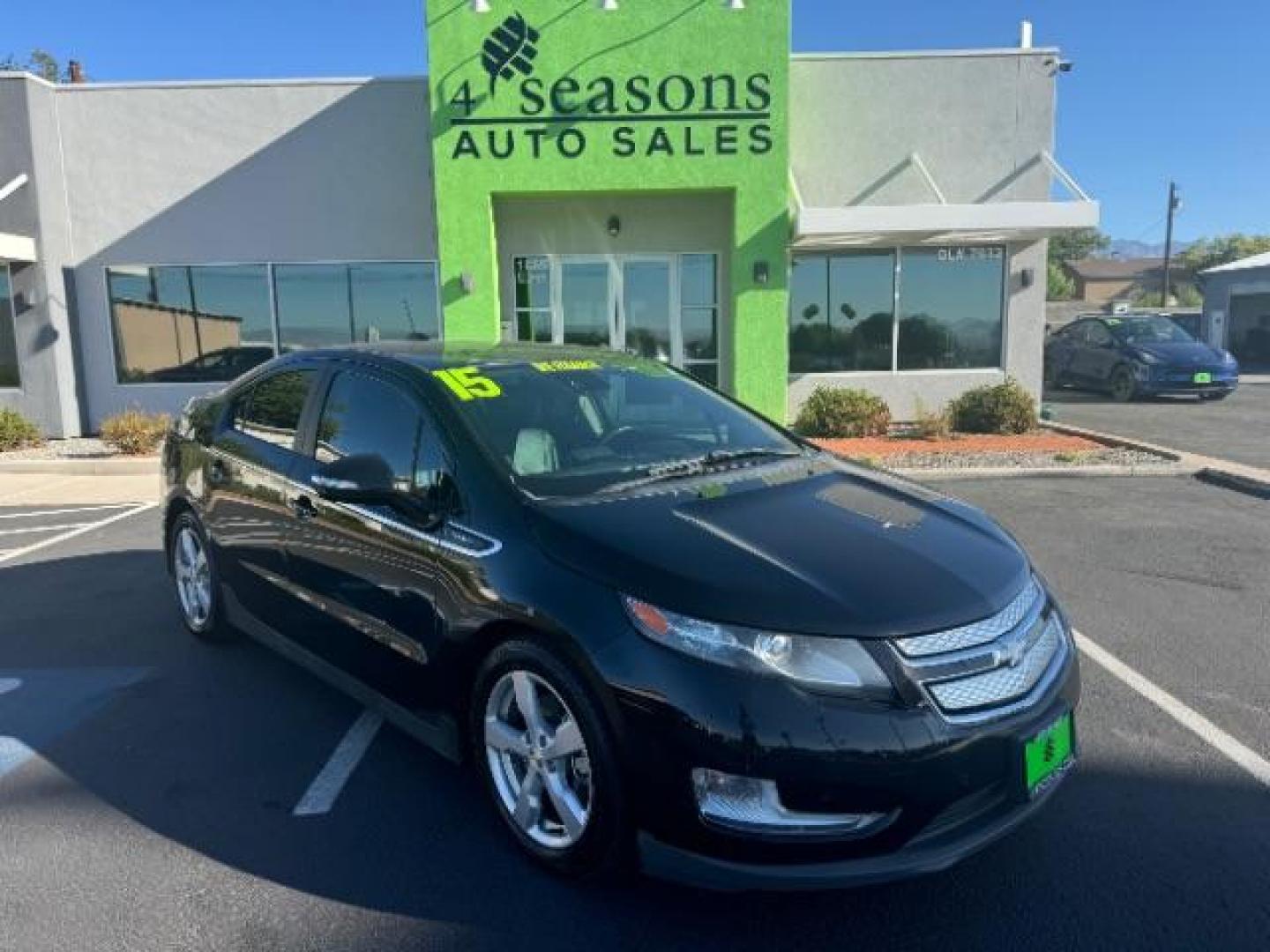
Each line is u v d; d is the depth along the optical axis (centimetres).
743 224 1246
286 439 445
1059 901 296
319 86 1382
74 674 486
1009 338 1416
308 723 427
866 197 1386
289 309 1420
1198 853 321
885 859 266
